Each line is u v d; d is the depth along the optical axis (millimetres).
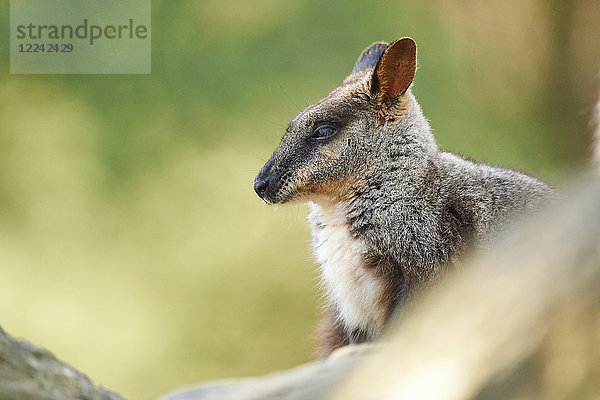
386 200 7359
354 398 3211
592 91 16141
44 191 17281
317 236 7914
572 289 2826
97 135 16766
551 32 16750
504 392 2879
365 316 7395
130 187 16984
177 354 17344
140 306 17562
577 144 16312
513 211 7109
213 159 16812
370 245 7340
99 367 17375
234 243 17422
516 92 16719
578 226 2934
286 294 17484
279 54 16406
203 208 17125
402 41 7578
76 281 17500
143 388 17266
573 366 2805
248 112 16406
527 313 2912
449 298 3248
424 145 7461
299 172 7699
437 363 3051
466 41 16719
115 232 17359
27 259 17438
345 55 16297
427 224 7133
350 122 7664
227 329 17406
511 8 16672
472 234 7023
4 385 3527
